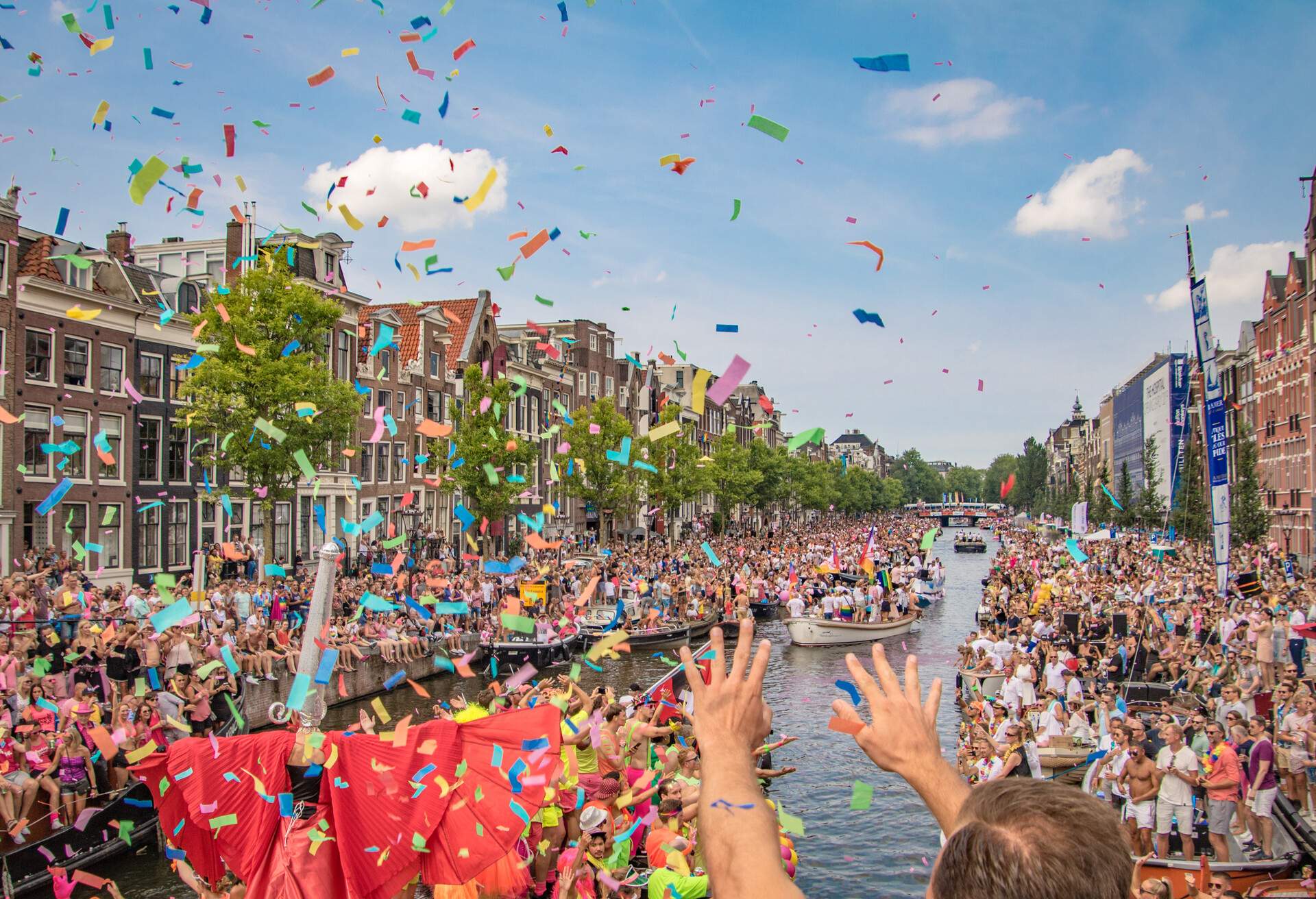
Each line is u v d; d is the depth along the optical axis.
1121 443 113.00
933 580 54.00
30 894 12.64
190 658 18.41
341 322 40.25
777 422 117.94
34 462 28.12
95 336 30.20
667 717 14.14
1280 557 46.81
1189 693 19.08
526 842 9.25
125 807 14.32
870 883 14.48
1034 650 24.72
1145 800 12.48
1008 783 1.53
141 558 31.61
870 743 1.94
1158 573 37.88
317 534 39.12
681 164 7.08
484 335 52.62
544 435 26.28
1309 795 13.59
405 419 44.84
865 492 160.00
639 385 78.94
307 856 6.18
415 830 6.35
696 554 53.97
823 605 39.06
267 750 6.47
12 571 26.94
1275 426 60.84
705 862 1.67
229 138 9.04
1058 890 1.29
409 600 27.69
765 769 16.53
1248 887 10.99
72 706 14.21
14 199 27.67
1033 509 165.75
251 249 36.53
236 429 26.86
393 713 24.06
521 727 6.86
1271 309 61.78
